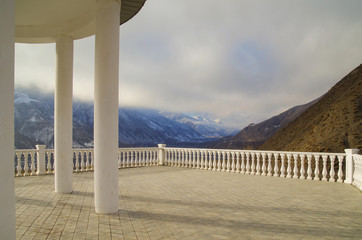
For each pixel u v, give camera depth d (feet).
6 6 9.34
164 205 23.02
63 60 27.94
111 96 20.53
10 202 9.38
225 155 46.50
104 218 19.34
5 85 9.27
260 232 16.69
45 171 41.65
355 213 20.83
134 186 31.89
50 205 22.94
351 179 33.76
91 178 37.55
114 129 20.77
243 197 26.14
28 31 28.53
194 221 18.76
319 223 18.42
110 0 20.54
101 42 20.47
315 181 35.88
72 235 16.11
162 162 55.83
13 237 9.49
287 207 22.54
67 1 23.53
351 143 110.83
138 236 15.96
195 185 32.68
